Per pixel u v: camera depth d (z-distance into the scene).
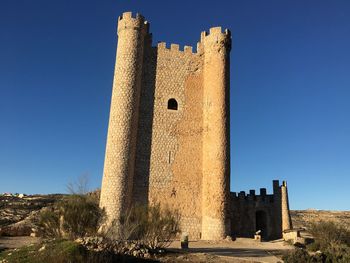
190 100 37.41
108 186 31.59
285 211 38.72
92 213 23.83
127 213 26.97
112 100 34.81
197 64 38.69
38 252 17.94
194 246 27.89
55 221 23.14
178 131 36.19
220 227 32.44
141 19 37.19
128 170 32.41
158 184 34.22
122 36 36.53
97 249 18.38
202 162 35.69
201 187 34.88
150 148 35.12
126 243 20.78
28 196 60.88
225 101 36.22
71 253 16.97
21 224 37.28
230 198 35.19
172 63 38.25
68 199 24.59
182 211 33.78
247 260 21.05
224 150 34.62
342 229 36.50
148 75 37.25
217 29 38.47
